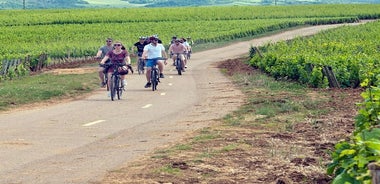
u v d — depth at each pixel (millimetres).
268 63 70438
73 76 70625
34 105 45125
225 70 80812
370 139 13945
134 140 27703
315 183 18891
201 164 21406
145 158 22922
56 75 74625
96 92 54969
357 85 51938
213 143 25547
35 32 176375
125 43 140250
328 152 23031
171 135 28781
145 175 19969
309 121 31594
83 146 26344
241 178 19516
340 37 119375
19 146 26547
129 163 22156
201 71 80875
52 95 50125
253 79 61750
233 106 40250
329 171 14875
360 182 13180
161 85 60719
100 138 28609
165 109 40500
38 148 25969
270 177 19562
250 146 24750
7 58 85812
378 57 57656
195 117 35562
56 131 31078
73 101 47469
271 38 167750
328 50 83375
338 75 52250
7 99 46219
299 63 59094
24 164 22500
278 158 22328
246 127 30453
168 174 20016
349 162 13820
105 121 34875
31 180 19812
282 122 31844
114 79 47812
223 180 19219
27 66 86938
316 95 44875
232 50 137000
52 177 20172
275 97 44094
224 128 30281
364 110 19047
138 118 36000
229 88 54531
